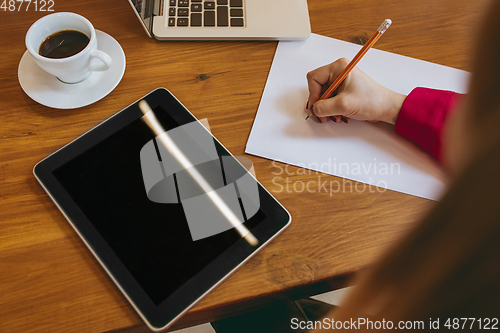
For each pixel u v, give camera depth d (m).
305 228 0.46
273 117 0.53
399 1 0.63
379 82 0.56
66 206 0.45
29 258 0.44
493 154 0.12
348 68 0.49
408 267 0.16
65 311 0.41
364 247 0.46
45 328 0.41
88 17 0.59
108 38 0.55
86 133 0.49
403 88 0.56
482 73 0.11
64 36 0.51
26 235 0.45
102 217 0.44
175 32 0.57
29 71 0.53
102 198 0.45
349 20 0.61
